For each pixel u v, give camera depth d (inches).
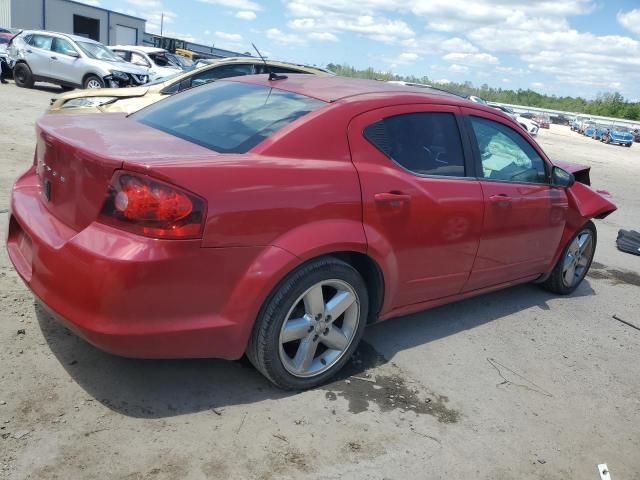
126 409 112.5
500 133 168.6
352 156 126.8
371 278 135.1
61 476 94.0
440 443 116.9
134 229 98.0
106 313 97.4
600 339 180.4
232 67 362.6
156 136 124.0
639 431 133.0
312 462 105.8
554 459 118.1
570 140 1524.4
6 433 101.1
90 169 103.0
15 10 1454.2
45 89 708.7
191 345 106.3
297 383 124.8
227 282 106.7
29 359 122.9
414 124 142.4
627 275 255.1
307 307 121.6
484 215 154.7
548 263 196.7
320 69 417.7
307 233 114.5
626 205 455.5
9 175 264.1
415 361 148.2
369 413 122.9
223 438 108.5
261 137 120.0
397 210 131.3
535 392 142.6
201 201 100.8
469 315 183.9
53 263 103.5
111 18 1685.5
